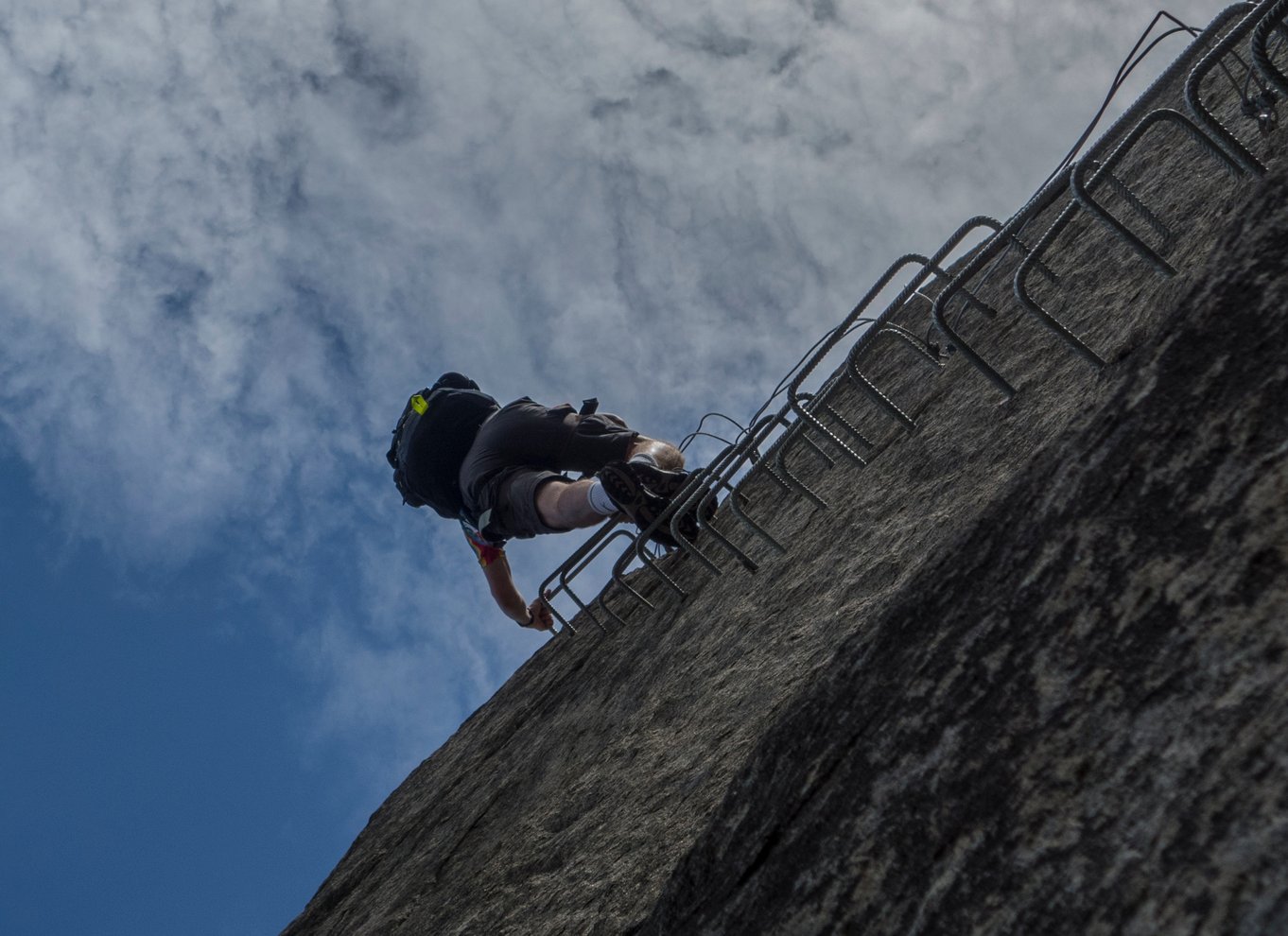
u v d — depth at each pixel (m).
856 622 2.09
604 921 1.93
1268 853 0.70
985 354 2.89
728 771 2.04
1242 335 1.04
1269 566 0.86
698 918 1.19
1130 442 1.08
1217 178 2.40
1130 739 0.87
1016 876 0.87
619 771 2.72
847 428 3.14
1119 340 2.05
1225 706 0.81
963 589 1.17
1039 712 0.96
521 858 2.80
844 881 1.02
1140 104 1.82
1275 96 1.97
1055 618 1.02
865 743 1.13
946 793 0.99
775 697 2.15
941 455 2.51
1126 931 0.75
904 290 2.66
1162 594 0.93
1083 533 1.06
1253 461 0.94
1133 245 1.87
